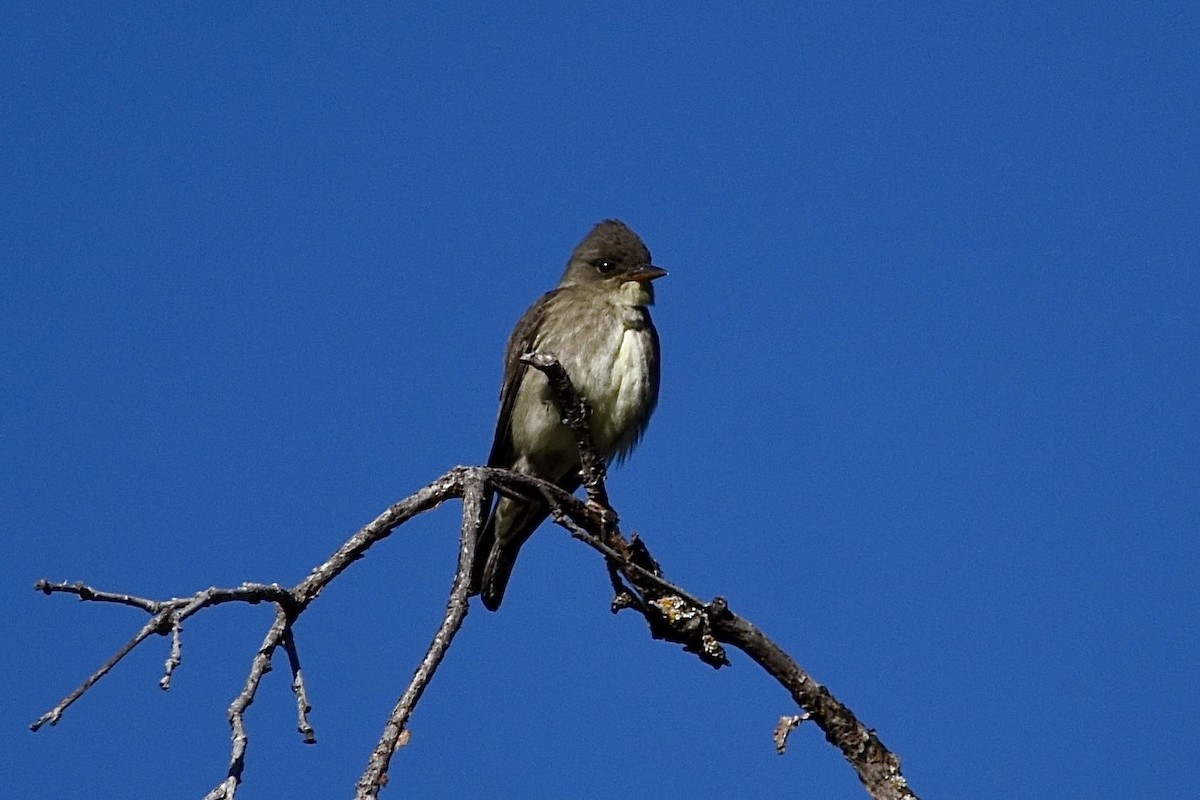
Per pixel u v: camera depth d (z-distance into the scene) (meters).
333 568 9.71
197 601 8.13
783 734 9.88
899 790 10.12
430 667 8.33
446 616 8.60
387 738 8.02
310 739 8.50
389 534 10.09
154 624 7.98
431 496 10.32
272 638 8.88
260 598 8.73
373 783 7.86
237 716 7.91
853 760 10.17
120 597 7.97
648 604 10.63
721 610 10.43
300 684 8.70
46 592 7.82
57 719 7.49
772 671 10.43
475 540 9.75
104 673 7.73
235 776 7.51
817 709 10.23
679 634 10.58
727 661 10.61
